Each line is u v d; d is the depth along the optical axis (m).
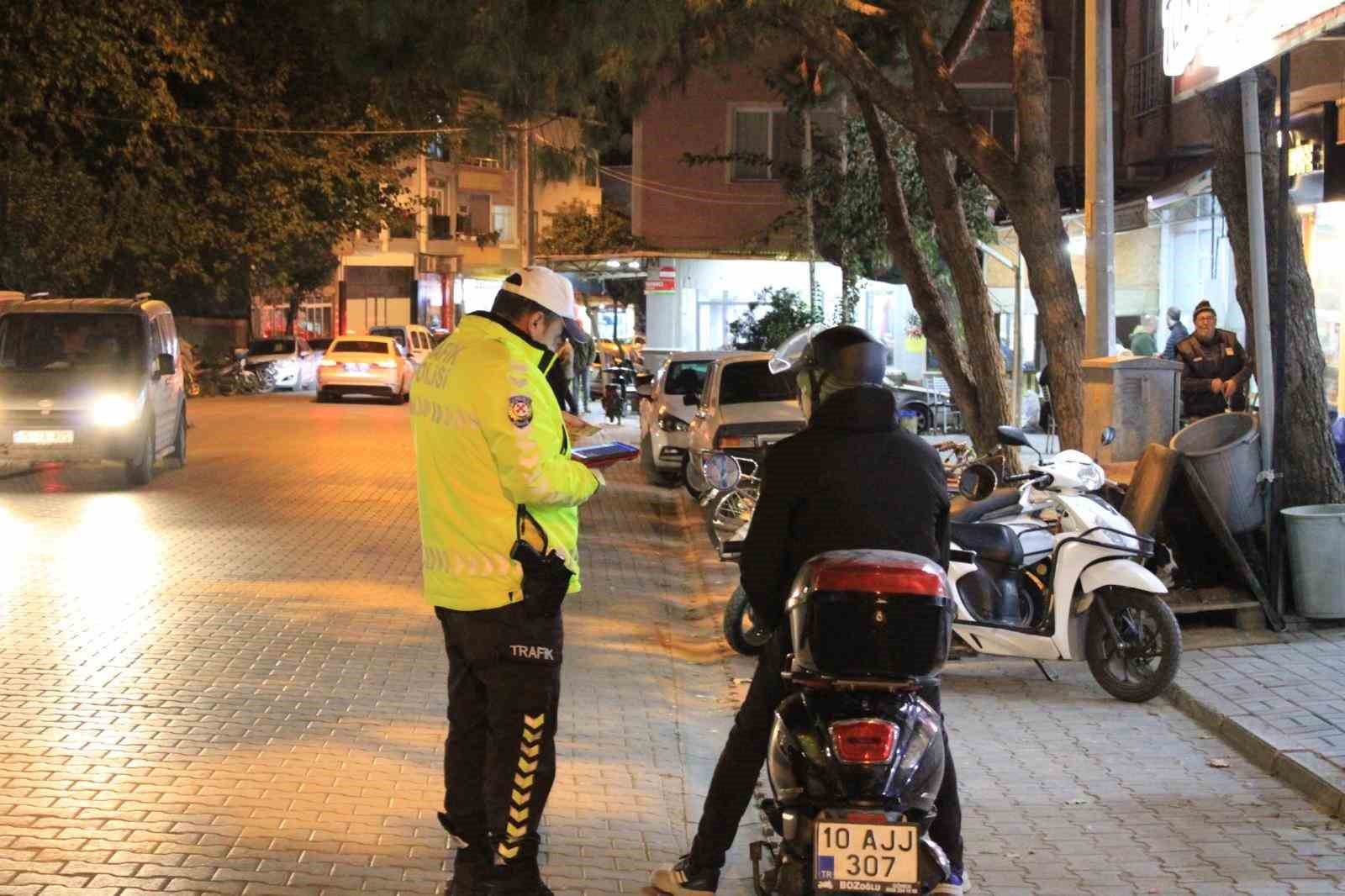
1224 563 12.38
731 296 45.09
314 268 58.44
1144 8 30.02
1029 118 15.70
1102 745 9.66
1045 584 11.02
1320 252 20.16
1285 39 10.46
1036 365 31.50
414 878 6.74
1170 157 28.56
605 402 39.91
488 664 6.30
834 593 5.40
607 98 19.84
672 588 15.86
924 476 6.02
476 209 87.00
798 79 28.97
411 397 6.47
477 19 16.50
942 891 5.95
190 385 50.00
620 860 7.30
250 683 10.30
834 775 5.38
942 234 18.36
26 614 12.40
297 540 17.14
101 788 7.81
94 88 40.19
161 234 44.50
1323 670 10.95
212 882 6.53
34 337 22.52
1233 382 17.33
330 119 49.75
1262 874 7.28
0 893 6.27
